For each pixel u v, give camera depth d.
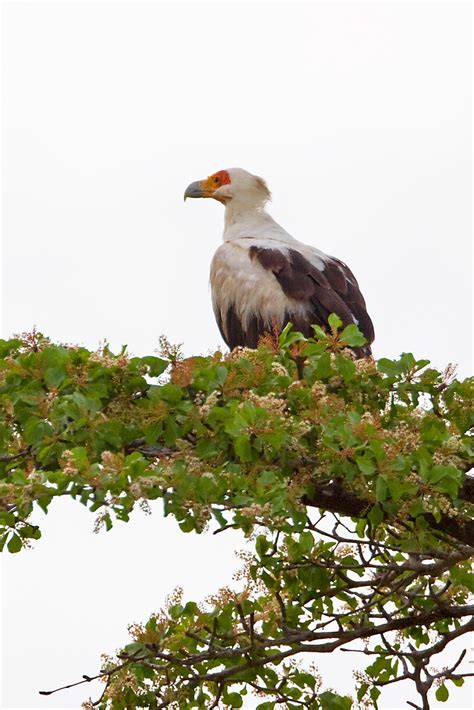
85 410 9.45
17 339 10.62
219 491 9.09
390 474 9.16
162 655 9.91
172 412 9.64
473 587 10.41
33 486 8.63
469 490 10.53
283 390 10.08
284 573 10.71
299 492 9.29
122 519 8.66
